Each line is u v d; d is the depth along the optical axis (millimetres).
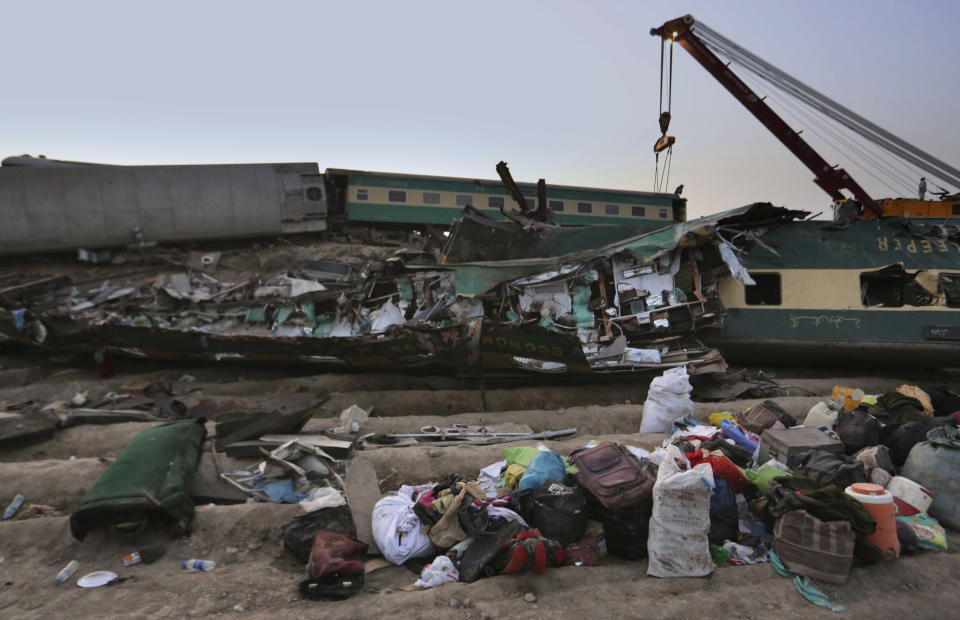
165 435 6352
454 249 12453
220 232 22797
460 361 10375
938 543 5309
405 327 10359
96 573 4656
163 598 4312
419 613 4094
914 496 5844
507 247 12547
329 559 4492
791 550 4719
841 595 4438
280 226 23750
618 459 5527
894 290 12938
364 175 25266
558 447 7637
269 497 6059
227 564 4980
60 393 10414
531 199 26719
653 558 4699
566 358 10336
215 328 11367
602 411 9703
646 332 11336
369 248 24422
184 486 5695
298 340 10930
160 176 21734
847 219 13172
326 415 9867
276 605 4266
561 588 4492
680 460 5285
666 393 8680
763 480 5766
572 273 11609
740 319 12141
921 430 6910
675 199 29141
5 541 5117
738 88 28703
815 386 11766
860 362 13414
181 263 19594
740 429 7699
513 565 4586
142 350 11758
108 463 6688
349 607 4180
